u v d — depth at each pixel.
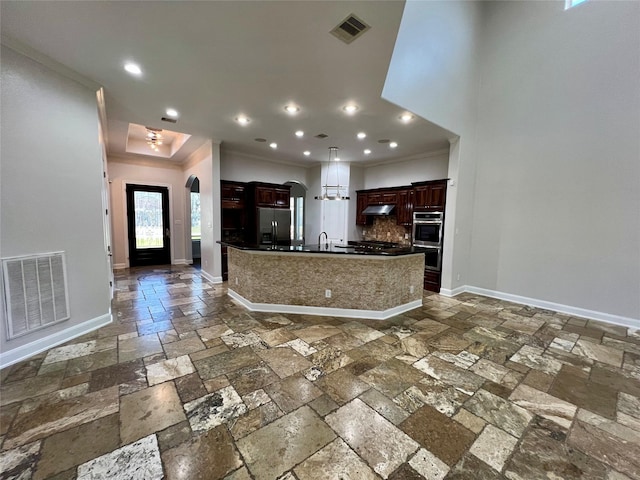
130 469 1.44
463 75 4.64
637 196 3.58
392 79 3.34
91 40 2.27
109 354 2.63
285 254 3.88
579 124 4.00
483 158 5.09
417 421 1.84
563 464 1.54
